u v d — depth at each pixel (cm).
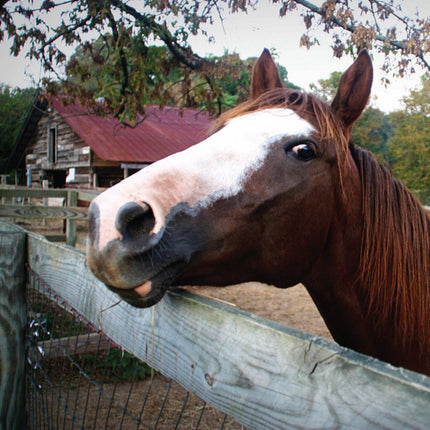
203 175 145
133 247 119
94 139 1672
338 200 173
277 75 207
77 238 730
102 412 327
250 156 152
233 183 147
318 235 169
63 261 185
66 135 1928
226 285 162
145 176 135
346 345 197
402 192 190
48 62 565
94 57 570
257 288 671
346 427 69
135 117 620
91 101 612
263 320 90
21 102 3200
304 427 75
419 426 60
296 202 156
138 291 122
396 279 179
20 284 217
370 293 183
